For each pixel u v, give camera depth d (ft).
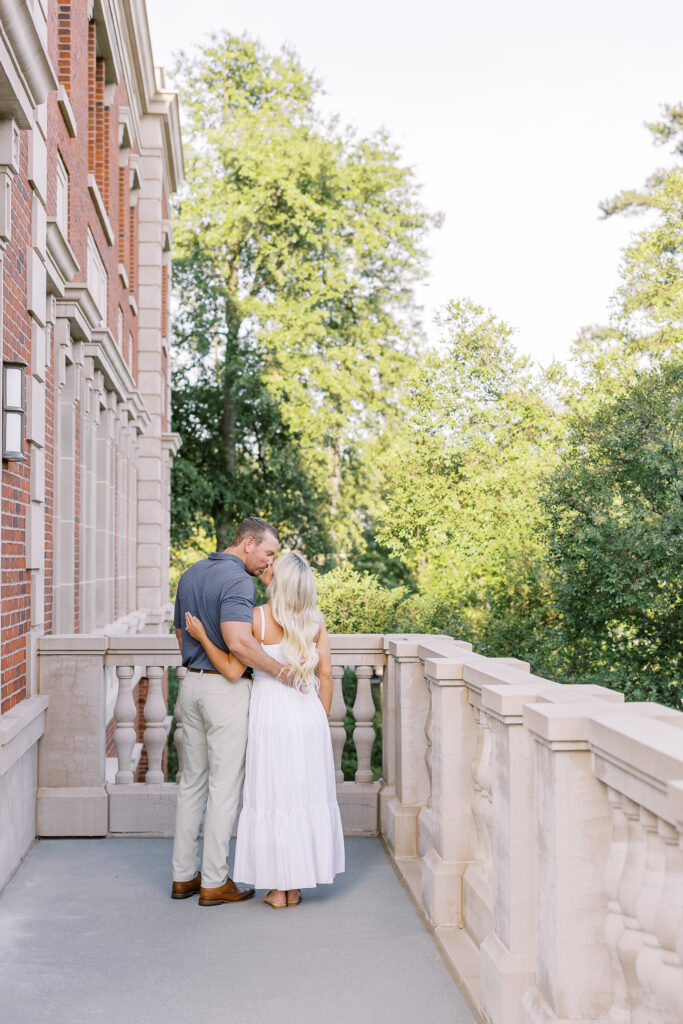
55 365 32.40
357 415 124.77
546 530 71.67
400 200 129.80
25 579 23.27
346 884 19.21
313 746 17.56
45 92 21.31
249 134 122.31
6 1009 13.38
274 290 127.44
